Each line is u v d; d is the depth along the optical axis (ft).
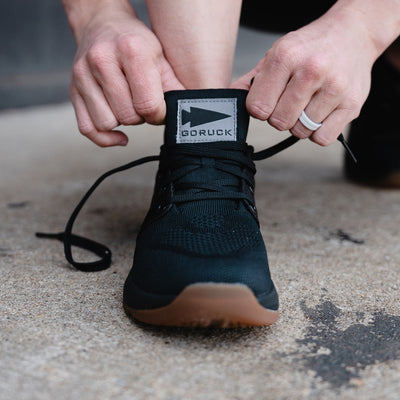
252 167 2.78
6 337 2.17
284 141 2.90
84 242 3.23
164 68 2.86
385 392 1.87
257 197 4.71
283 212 4.26
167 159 2.77
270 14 4.49
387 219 4.11
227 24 2.85
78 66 2.71
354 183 5.30
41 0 10.30
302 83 2.50
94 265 2.91
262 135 7.98
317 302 2.64
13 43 9.95
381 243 3.57
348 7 2.73
